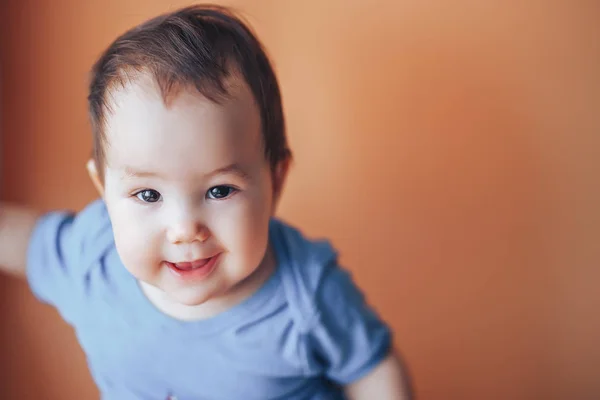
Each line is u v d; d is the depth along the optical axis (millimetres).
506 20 1019
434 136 1063
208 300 758
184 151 625
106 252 809
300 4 1012
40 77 1004
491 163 1074
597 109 1049
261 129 688
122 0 991
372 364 802
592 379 1153
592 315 1133
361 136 1062
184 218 646
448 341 1152
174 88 629
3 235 853
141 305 793
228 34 714
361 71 1036
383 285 1128
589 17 1019
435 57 1030
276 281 780
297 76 1034
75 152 1026
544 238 1104
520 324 1140
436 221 1100
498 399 1164
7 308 1082
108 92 655
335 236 1103
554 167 1073
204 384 805
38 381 1110
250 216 673
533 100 1046
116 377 834
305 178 1073
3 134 1012
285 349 778
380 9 1015
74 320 842
